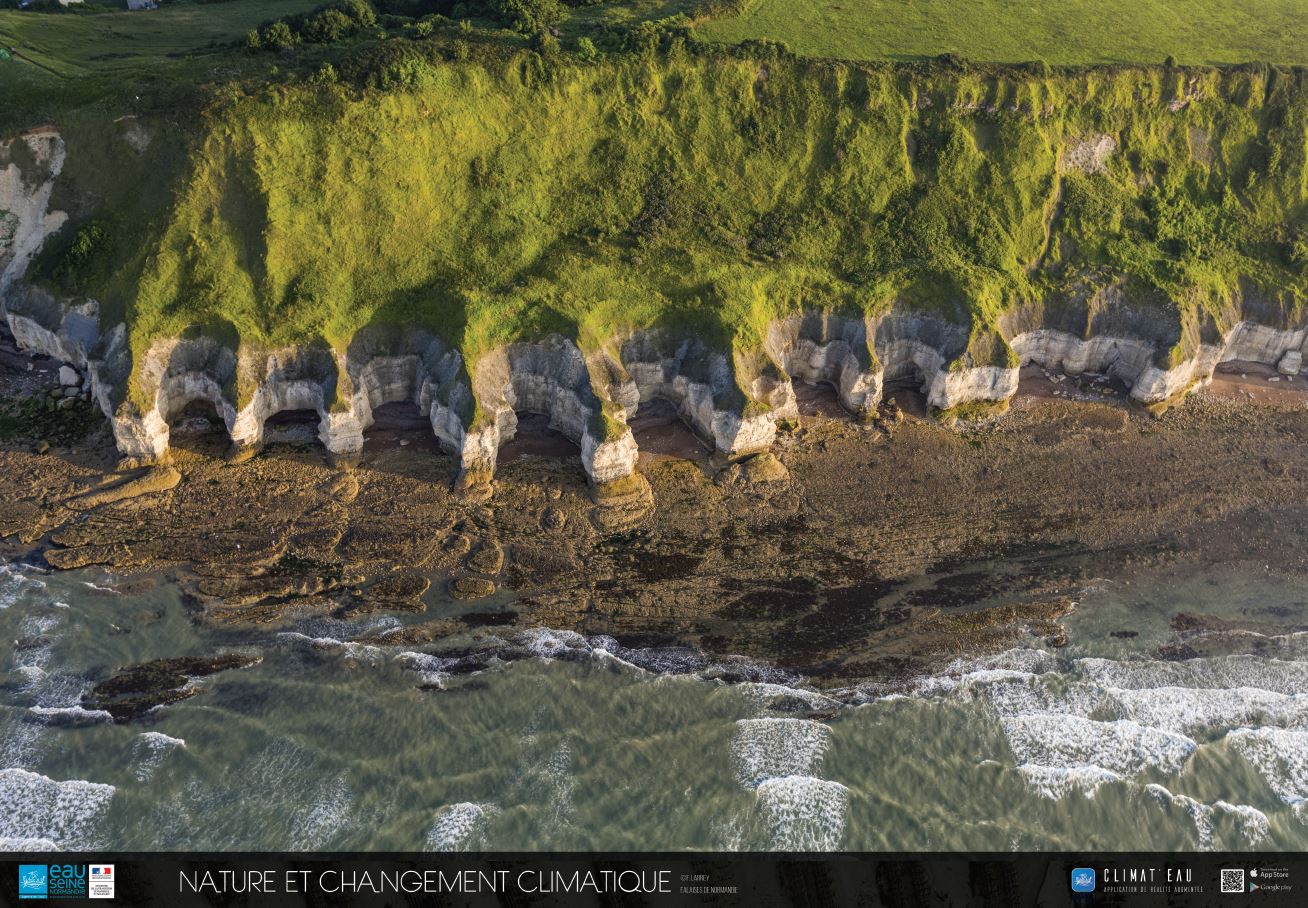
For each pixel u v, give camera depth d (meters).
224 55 55.66
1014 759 36.19
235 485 46.19
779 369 50.22
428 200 52.22
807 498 47.69
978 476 49.38
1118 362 55.59
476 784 34.47
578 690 38.06
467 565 43.28
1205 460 50.81
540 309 49.50
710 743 36.31
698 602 42.22
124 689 37.09
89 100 51.84
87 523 43.88
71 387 50.75
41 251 51.44
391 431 49.88
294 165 50.31
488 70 54.38
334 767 34.75
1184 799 34.91
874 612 42.09
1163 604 42.94
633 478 47.81
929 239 55.59
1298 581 44.28
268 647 39.19
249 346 47.31
